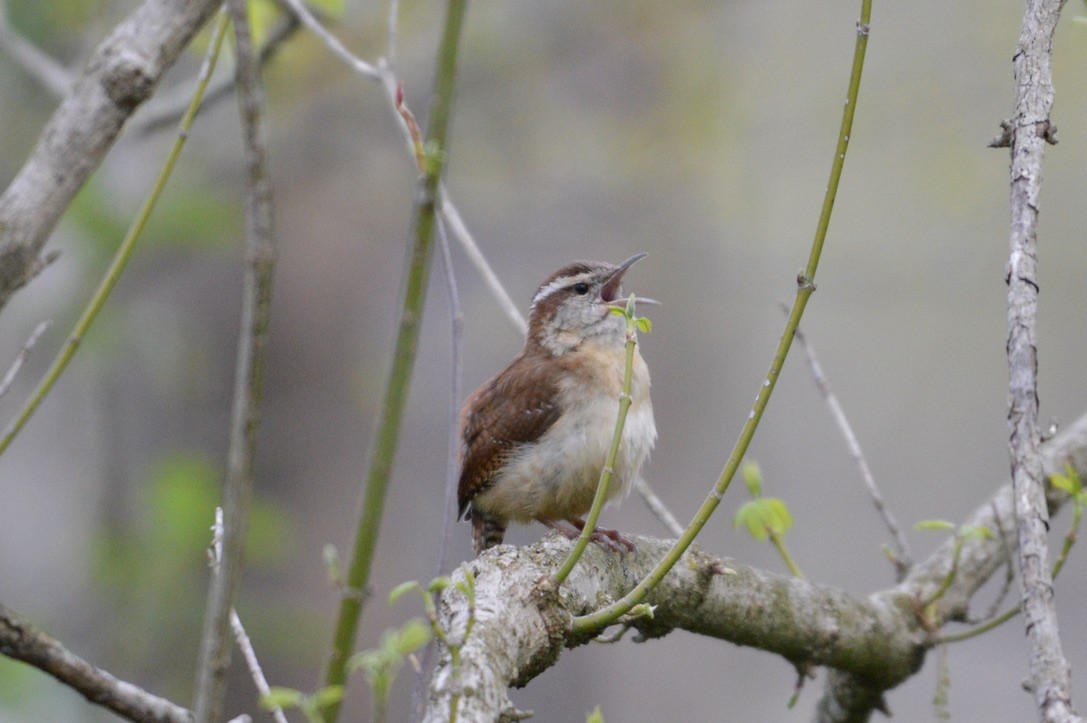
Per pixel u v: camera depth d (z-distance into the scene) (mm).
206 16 5602
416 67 13969
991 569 6820
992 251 15445
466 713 3691
